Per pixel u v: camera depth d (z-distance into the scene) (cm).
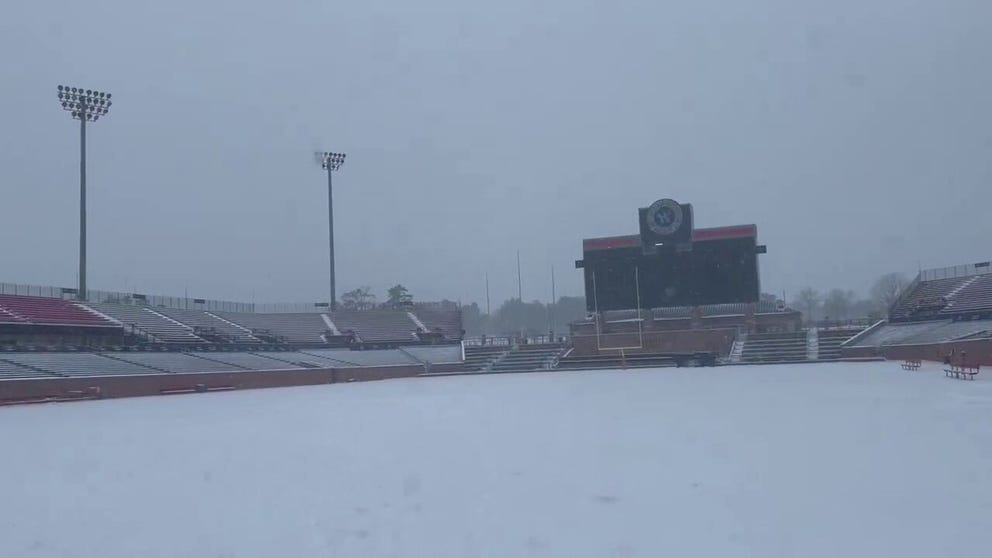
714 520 919
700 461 1343
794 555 771
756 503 1003
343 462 1445
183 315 6141
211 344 5688
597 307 6388
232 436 1947
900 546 790
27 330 4581
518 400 2948
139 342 5281
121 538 911
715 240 6162
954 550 771
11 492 1227
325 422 2256
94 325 5009
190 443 1825
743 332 6400
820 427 1769
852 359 5475
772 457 1362
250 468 1412
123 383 4131
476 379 5238
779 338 6212
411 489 1160
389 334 7069
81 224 5478
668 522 916
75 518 1027
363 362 6250
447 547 834
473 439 1744
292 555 820
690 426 1875
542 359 6550
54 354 4403
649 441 1622
